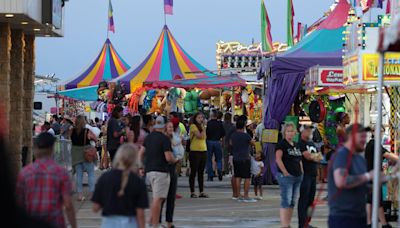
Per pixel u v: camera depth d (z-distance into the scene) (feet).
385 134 100.17
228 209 91.81
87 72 200.13
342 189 45.32
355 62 76.48
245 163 99.71
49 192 41.14
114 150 100.63
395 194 75.87
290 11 170.50
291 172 67.67
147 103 191.72
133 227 43.06
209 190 118.32
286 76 119.34
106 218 42.98
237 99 187.21
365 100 109.19
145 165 69.05
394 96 81.56
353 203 45.39
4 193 14.58
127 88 167.12
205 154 105.40
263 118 126.00
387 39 41.24
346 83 82.74
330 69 103.30
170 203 72.90
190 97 187.21
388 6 102.47
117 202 42.70
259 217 84.28
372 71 74.23
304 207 69.97
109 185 42.93
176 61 169.07
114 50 204.44
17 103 118.32
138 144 87.86
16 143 116.67
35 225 14.84
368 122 109.19
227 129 135.33
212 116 132.57
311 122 123.65
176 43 172.65
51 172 41.32
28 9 100.89
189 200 102.42
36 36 132.26
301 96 126.21
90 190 99.55
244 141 99.35
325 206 94.89
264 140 122.62
